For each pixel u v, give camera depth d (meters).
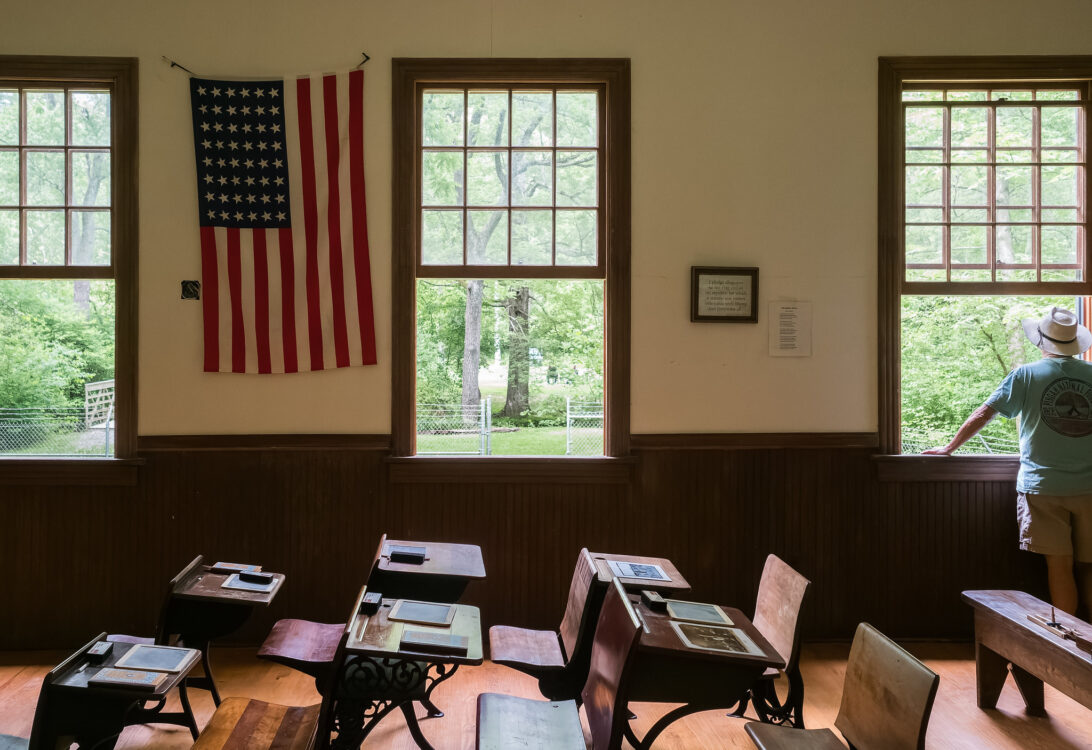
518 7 3.94
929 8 3.99
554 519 3.91
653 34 3.96
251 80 3.88
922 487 3.99
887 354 3.99
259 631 3.82
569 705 2.31
